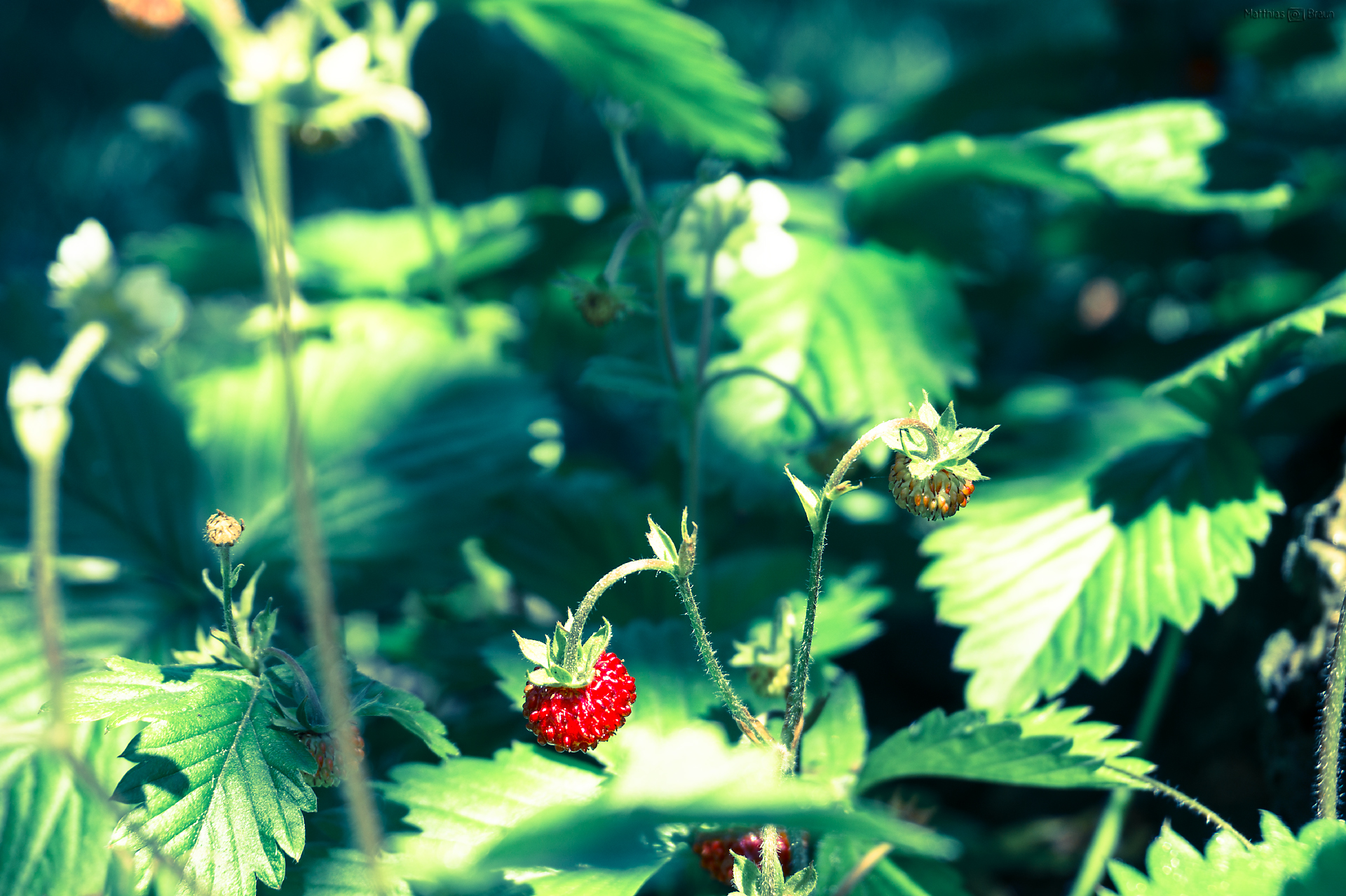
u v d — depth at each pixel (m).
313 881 0.29
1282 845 0.29
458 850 0.30
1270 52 0.57
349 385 0.40
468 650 0.36
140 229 0.98
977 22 1.23
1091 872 0.34
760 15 1.25
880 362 0.38
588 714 0.29
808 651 0.29
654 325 0.40
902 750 0.31
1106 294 0.64
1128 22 0.58
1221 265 0.57
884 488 0.44
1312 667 0.33
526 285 0.51
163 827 0.28
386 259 0.55
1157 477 0.35
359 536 0.37
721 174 0.33
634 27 0.38
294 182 1.05
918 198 0.47
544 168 1.12
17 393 0.25
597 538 0.37
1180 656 0.40
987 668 0.33
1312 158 0.49
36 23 1.10
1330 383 0.38
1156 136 0.42
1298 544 0.35
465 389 0.40
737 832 0.30
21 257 0.92
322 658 0.26
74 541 0.35
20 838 0.31
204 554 0.36
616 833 0.25
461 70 1.20
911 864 0.32
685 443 0.36
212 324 0.48
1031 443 0.37
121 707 0.29
